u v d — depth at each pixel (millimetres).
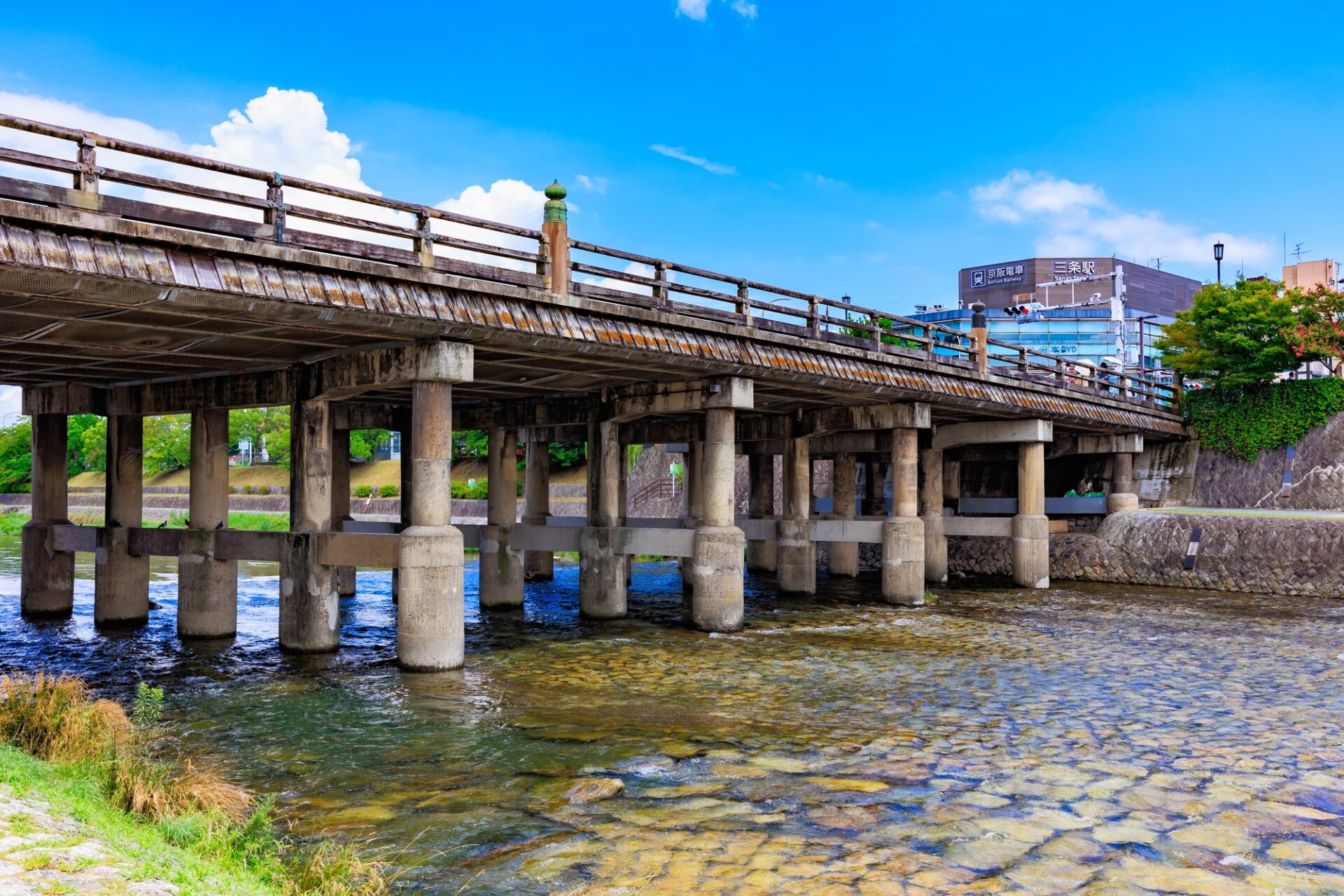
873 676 19469
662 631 25172
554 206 18500
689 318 20609
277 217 14633
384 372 18438
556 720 15734
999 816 11273
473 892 9094
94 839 7723
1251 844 10445
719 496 24625
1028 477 36312
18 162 12133
